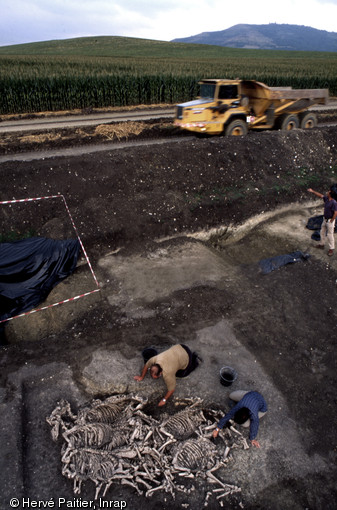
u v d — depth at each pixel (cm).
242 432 435
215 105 1187
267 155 1112
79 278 711
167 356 435
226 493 375
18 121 1606
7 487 364
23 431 423
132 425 431
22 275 666
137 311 620
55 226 792
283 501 375
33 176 859
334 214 754
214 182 1002
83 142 1242
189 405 469
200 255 798
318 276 743
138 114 1817
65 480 382
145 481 384
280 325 609
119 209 851
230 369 495
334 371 536
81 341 553
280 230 933
